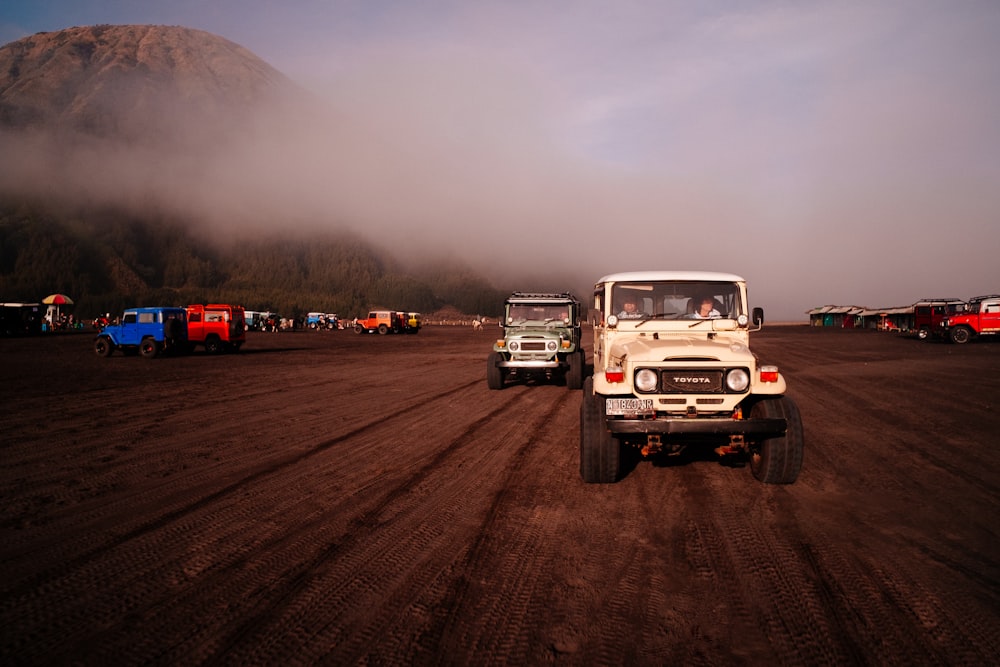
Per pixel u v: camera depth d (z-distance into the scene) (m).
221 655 2.70
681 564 3.70
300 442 7.61
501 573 3.58
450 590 3.36
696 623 2.97
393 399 11.88
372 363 22.27
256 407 10.74
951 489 5.30
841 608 3.10
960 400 10.83
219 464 6.43
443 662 2.64
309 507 4.92
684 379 5.12
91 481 5.75
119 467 6.30
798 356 24.14
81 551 3.97
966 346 29.31
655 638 2.83
